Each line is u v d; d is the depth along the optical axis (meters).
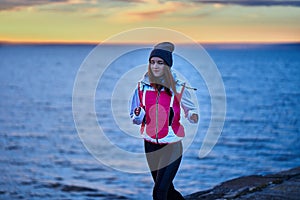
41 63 150.50
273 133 42.25
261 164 30.17
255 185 4.84
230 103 66.69
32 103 70.25
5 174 28.47
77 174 28.30
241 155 32.69
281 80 101.31
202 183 24.16
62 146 38.72
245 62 140.62
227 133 42.69
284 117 51.78
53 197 23.16
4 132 45.66
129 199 22.00
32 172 29.12
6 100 73.81
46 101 72.56
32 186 25.53
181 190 22.25
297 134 41.66
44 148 37.97
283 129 44.22
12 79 115.69
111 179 25.86
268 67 132.38
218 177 25.81
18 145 38.91
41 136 43.44
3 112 60.84
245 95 77.19
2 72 132.00
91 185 25.09
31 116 57.19
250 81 100.12
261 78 105.50
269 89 85.56
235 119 51.56
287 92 80.56
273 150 34.41
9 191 24.38
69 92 86.19
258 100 70.00
